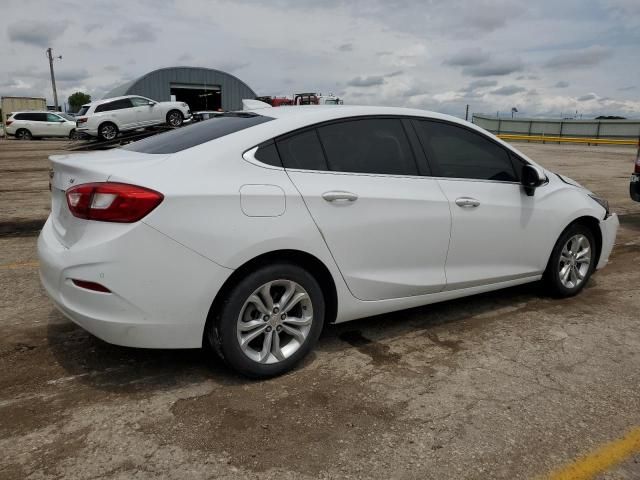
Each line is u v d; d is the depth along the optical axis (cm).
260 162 300
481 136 401
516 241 409
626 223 817
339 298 328
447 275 374
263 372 305
